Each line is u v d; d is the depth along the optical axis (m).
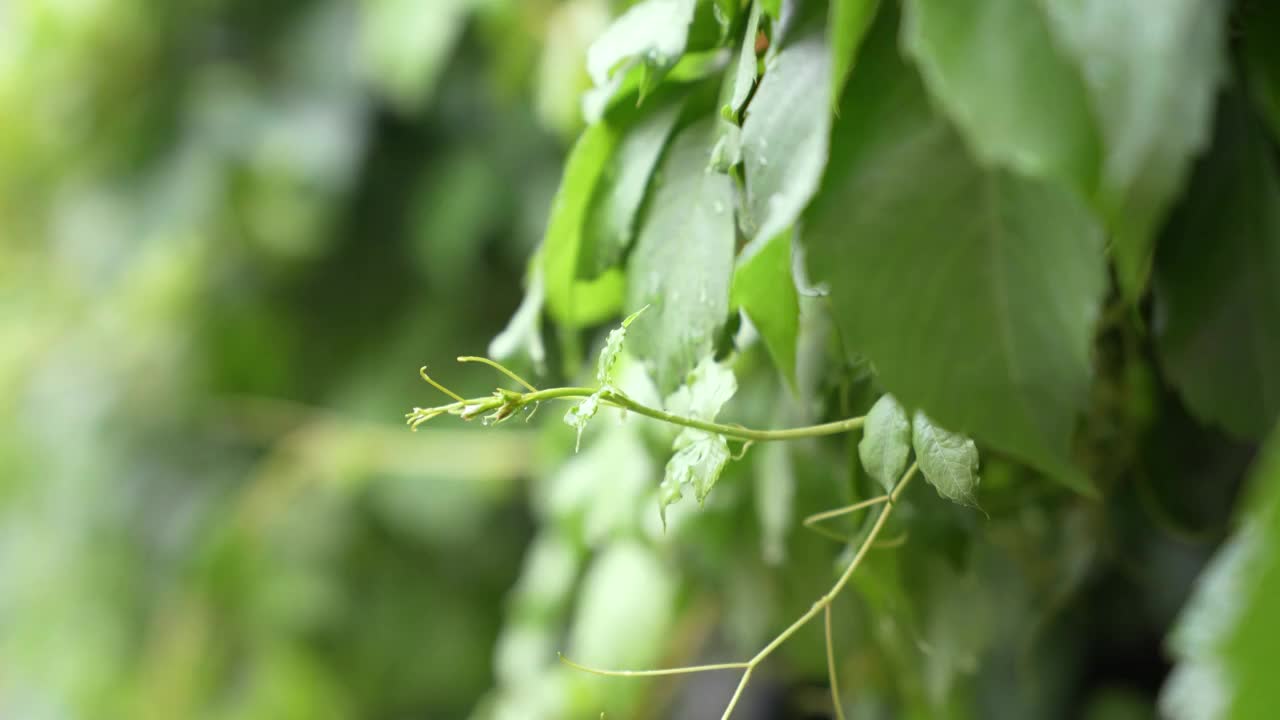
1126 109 0.38
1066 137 0.38
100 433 1.60
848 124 0.43
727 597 0.76
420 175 1.40
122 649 1.55
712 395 0.51
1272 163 0.47
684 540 0.72
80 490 1.61
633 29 0.49
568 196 0.51
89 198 1.54
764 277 0.46
